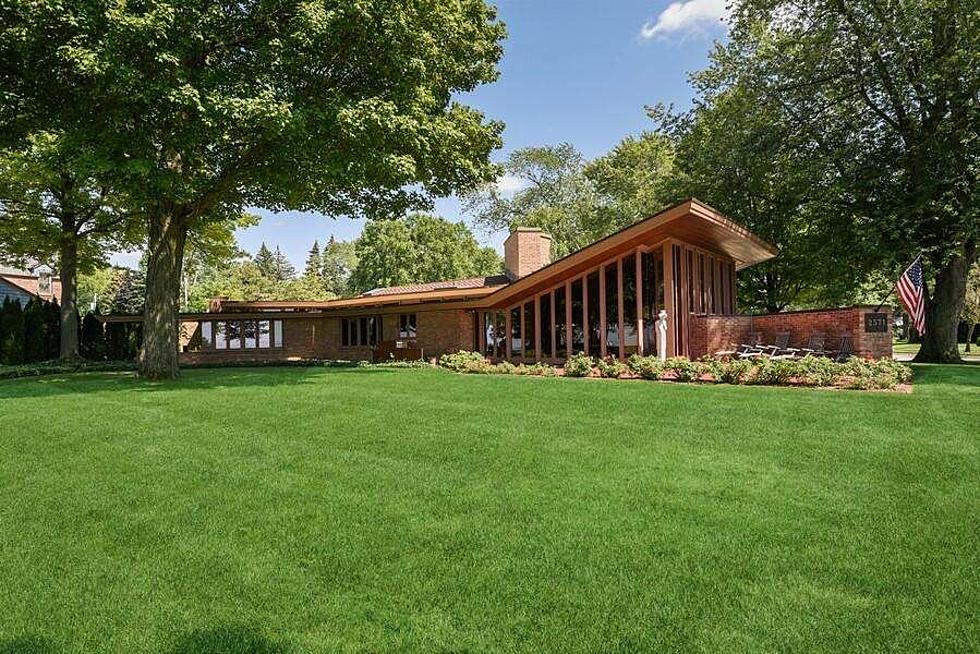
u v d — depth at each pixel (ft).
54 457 21.93
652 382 42.42
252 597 11.35
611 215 128.77
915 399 31.01
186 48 37.96
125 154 39.78
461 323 75.97
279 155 43.96
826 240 69.31
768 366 40.68
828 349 52.01
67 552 13.56
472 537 13.97
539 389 38.22
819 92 67.10
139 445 23.67
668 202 89.76
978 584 11.28
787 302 99.09
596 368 49.98
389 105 42.50
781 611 10.46
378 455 21.68
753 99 69.77
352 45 44.19
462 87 63.31
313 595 11.40
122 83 34.91
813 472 18.79
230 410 31.37
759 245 59.82
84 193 76.28
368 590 11.55
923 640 9.53
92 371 66.03
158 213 51.96
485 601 11.05
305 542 13.87
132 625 10.44
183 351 91.30
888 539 13.47
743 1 68.90
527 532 14.20
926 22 57.00
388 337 85.10
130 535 14.49
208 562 12.91
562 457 20.95
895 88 62.34
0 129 43.14
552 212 151.43
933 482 17.49
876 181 62.85
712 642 9.61
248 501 16.80
